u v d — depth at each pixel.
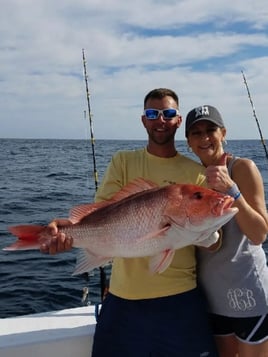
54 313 3.41
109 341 2.83
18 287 6.46
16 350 2.93
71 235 2.52
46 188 19.59
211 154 2.88
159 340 2.74
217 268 2.78
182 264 2.79
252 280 2.72
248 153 43.69
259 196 2.69
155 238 2.44
